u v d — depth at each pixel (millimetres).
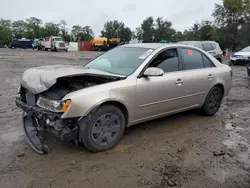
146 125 4891
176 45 4852
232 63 17875
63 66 4289
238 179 3186
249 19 51906
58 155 3619
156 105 4324
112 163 3465
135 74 4035
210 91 5355
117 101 3736
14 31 109188
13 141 4027
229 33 53750
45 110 3408
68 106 3268
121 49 4941
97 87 3588
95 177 3135
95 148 3668
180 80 4602
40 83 3436
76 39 105875
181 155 3754
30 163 3389
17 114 5363
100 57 5020
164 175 3219
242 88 9148
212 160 3637
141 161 3541
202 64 5262
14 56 25281
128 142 4121
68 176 3135
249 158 3736
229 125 5094
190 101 4957
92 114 3533
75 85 3750
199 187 2996
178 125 4965
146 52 4453
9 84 8938
